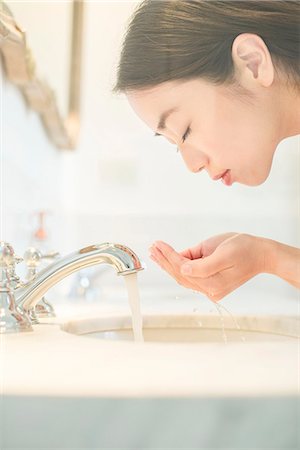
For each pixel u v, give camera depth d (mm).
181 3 806
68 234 1397
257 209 1437
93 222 1404
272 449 347
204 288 731
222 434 350
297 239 1447
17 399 353
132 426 349
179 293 1201
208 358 450
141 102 837
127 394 351
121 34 1289
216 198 1424
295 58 814
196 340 805
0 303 601
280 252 732
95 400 350
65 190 1403
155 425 349
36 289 625
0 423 354
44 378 389
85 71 1353
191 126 820
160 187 1413
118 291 1297
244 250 723
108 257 612
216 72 805
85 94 1372
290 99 828
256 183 849
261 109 819
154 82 820
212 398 349
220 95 811
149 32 819
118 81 862
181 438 348
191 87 811
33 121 1135
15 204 1015
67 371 410
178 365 428
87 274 1169
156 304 1006
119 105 1393
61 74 1309
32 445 354
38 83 973
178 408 349
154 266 1382
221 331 801
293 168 1451
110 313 810
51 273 622
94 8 1296
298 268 726
